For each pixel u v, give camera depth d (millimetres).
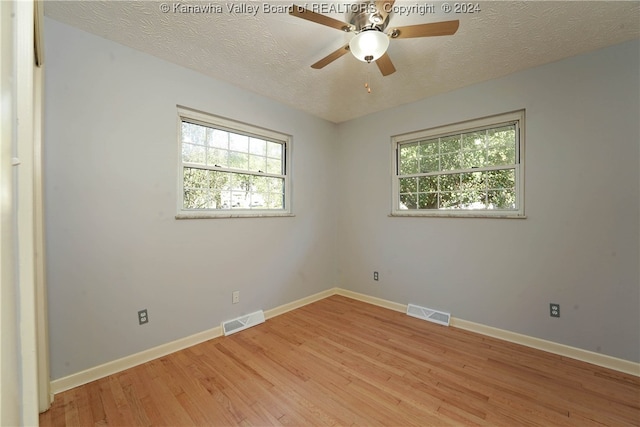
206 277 2463
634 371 1911
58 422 1497
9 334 494
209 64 2289
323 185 3633
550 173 2240
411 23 1798
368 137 3471
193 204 2471
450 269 2785
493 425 1462
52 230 1727
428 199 3027
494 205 2598
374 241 3410
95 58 1892
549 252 2248
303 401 1656
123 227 2010
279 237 3090
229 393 1730
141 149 2098
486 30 1833
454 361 2090
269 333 2588
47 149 1706
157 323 2166
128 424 1485
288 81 2582
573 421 1484
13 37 571
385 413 1555
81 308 1828
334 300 3555
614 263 1995
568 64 2160
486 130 2656
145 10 1661
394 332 2602
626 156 1954
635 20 1725
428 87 2695
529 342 2324
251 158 2938
